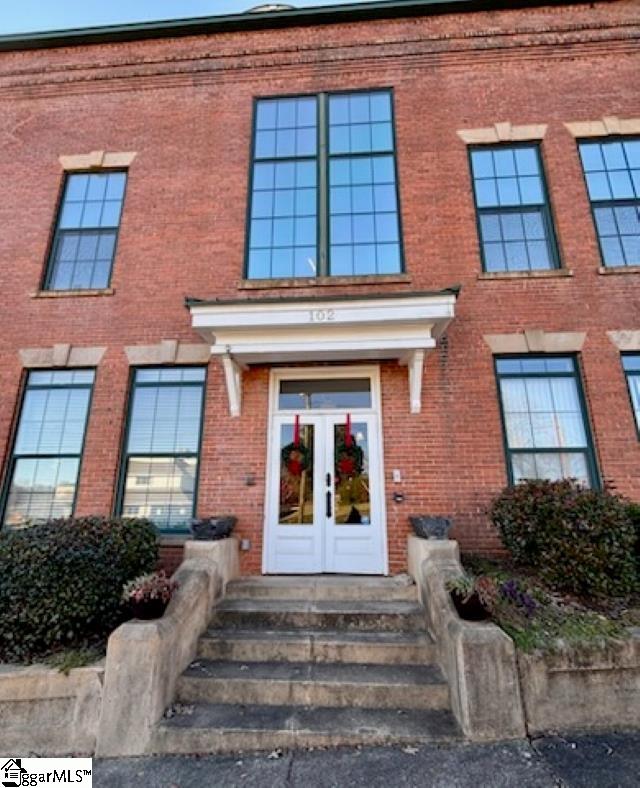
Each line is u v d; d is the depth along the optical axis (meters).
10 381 6.88
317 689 3.90
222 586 5.36
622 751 3.36
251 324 5.87
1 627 4.10
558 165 7.29
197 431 6.66
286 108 8.07
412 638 4.51
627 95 7.52
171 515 6.39
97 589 4.32
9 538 4.50
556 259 6.96
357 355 6.29
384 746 3.43
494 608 4.16
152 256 7.32
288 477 6.46
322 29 8.27
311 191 7.59
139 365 6.85
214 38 8.40
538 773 3.09
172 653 3.96
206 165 7.76
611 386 6.27
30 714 3.70
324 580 5.66
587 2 7.92
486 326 6.62
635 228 7.07
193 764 3.32
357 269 7.15
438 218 7.16
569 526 4.79
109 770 3.29
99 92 8.35
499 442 6.20
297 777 3.12
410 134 7.61
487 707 3.54
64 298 7.20
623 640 3.91
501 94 7.70
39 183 7.92
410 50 8.01
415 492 6.12
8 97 8.45
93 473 6.43
